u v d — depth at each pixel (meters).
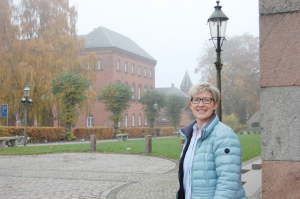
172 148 19.69
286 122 3.27
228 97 50.34
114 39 62.47
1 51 33.56
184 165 3.11
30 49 34.56
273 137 3.30
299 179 3.19
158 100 50.78
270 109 3.33
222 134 2.89
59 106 36.16
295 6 3.30
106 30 63.66
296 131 3.23
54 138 30.23
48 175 10.23
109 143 25.08
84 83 32.62
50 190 7.77
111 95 41.16
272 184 3.27
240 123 52.25
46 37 36.69
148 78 70.81
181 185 3.19
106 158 15.41
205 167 2.88
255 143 22.48
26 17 36.44
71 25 39.41
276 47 3.36
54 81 32.06
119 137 32.34
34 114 35.25
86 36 61.06
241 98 50.09
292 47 3.31
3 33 34.44
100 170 11.55
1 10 34.56
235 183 2.74
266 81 3.36
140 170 11.60
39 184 8.57
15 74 34.06
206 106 3.13
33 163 13.46
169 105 57.47
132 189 7.91
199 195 2.86
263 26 3.41
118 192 7.52
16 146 21.84
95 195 7.23
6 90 33.88
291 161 3.23
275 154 3.28
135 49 68.38
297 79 3.27
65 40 37.34
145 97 50.88
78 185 8.46
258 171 9.13
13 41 34.69
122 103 41.38
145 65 70.06
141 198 6.93
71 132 32.72
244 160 13.61
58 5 38.59
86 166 12.62
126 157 15.85
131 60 64.06
